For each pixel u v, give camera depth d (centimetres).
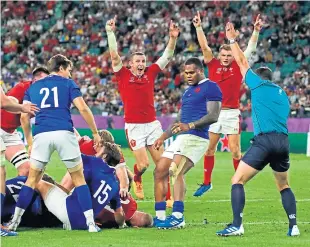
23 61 9888
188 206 3189
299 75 8112
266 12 9138
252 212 2972
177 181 2514
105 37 9781
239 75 3509
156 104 7825
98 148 2602
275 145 2297
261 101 2330
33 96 2453
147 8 9838
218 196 3559
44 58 9850
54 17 10319
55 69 2491
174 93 8212
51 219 2534
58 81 2455
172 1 9719
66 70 2503
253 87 2355
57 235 2344
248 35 8956
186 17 9462
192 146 2509
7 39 10212
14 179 2509
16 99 2731
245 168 2319
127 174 2662
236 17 9250
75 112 7681
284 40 8788
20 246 2145
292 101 7700
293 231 2344
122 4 9994
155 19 9644
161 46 9344
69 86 2447
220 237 2302
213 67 3534
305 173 4709
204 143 2530
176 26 3153
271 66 8569
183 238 2286
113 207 2495
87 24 9994
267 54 8625
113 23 3111
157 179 2552
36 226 2534
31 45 10019
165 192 2561
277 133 2314
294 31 8850
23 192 2394
